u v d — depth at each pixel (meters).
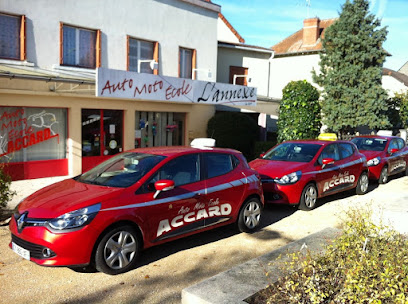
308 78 23.39
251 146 15.60
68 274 4.59
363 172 9.81
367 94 16.80
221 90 13.02
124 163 5.54
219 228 6.67
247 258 5.27
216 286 3.73
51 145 10.88
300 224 7.04
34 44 10.17
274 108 17.70
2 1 9.48
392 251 3.83
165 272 4.73
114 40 12.03
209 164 5.88
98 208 4.43
